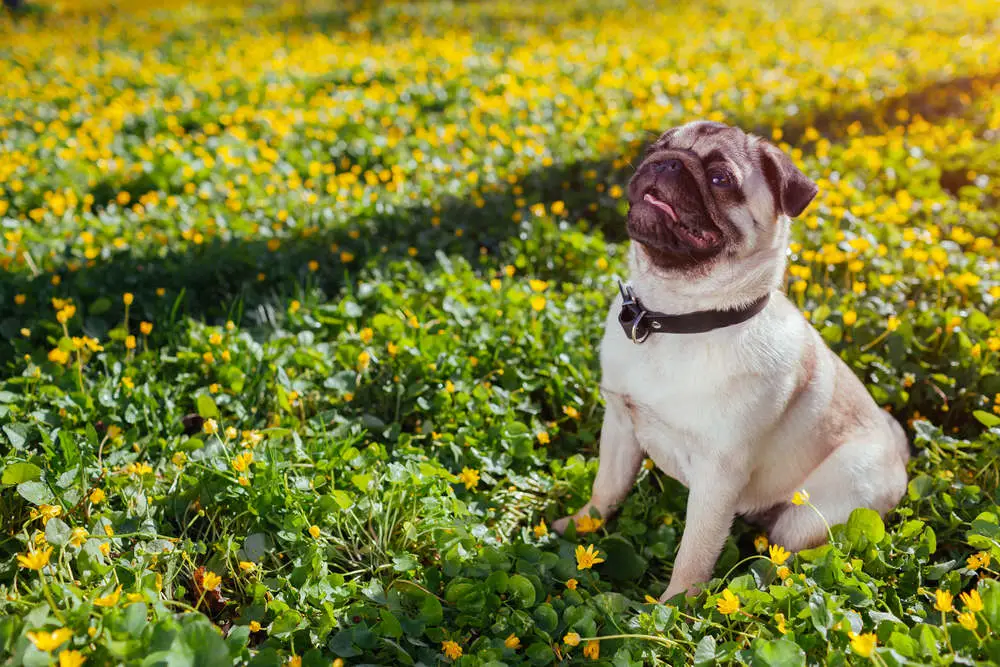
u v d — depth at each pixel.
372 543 1.22
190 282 1.70
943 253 1.67
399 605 1.14
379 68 3.54
